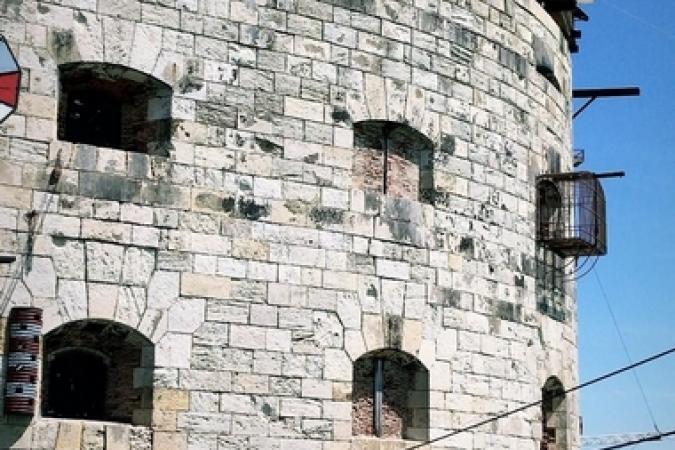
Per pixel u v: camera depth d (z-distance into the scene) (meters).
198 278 24.52
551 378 32.03
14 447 22.34
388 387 27.52
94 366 24.30
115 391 24.27
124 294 23.73
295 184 26.00
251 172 25.48
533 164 31.89
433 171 28.56
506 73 31.06
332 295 26.11
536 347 30.98
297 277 25.69
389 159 28.23
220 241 24.88
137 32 24.61
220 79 25.42
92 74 24.59
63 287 23.19
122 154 24.17
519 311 30.34
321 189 26.30
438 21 29.19
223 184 25.12
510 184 30.67
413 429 27.53
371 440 26.31
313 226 26.08
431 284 27.91
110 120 25.39
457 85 29.42
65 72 24.20
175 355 24.06
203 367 24.30
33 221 23.11
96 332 24.09
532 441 30.28
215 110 25.27
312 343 25.66
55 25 23.80
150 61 24.69
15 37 23.41
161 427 23.67
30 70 23.47
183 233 24.52
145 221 24.16
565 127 34.84
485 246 29.52
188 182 24.73
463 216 29.03
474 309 28.88
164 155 24.73
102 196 23.81
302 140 26.22
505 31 31.27
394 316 27.06
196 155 24.94
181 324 24.20
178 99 24.91
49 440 22.67
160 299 24.08
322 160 26.41
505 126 30.75
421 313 27.59
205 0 25.50
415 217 27.86
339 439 25.66
